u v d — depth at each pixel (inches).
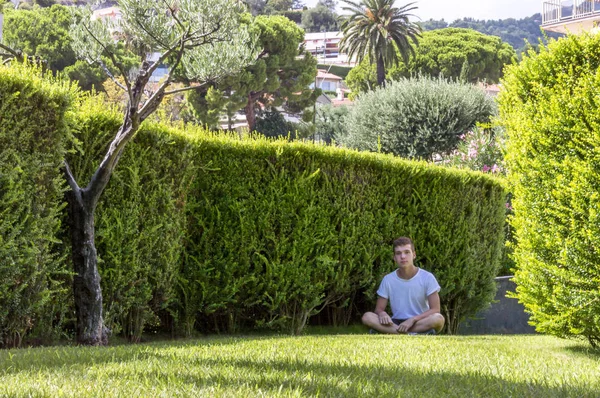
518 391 107.2
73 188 199.5
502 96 232.2
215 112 1592.0
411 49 2058.3
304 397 89.3
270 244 269.3
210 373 108.3
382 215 310.3
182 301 251.3
